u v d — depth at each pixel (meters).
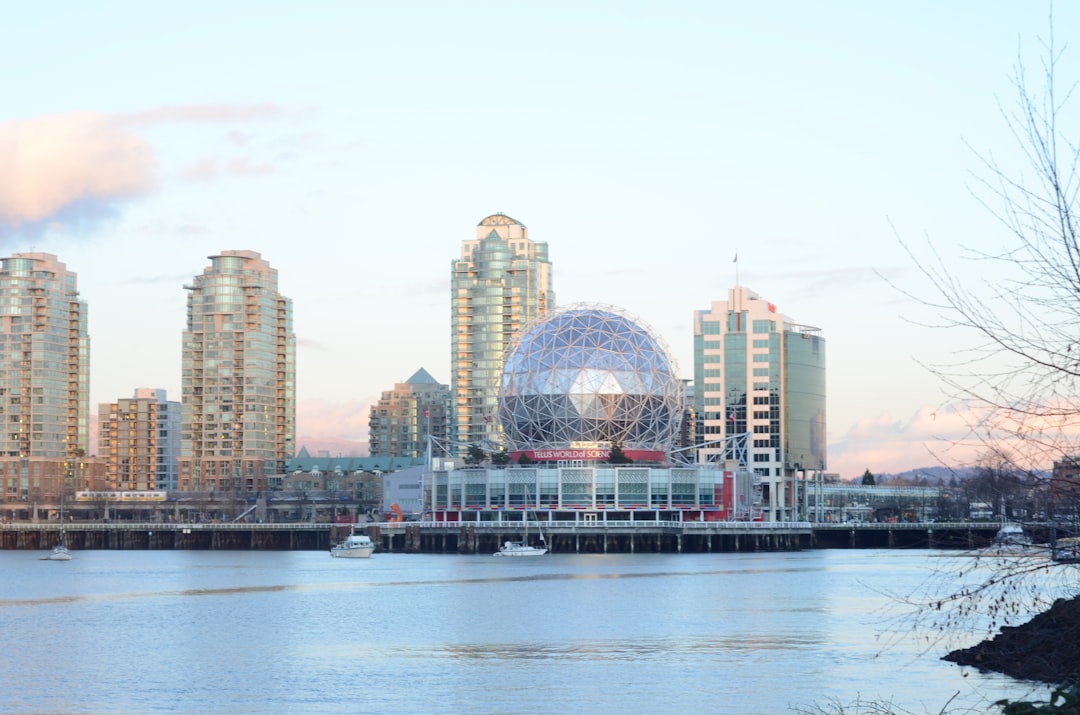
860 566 184.25
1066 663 40.59
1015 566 31.89
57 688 73.44
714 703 66.06
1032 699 60.53
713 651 85.56
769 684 71.38
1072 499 29.00
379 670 79.12
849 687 69.38
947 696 64.31
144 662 83.81
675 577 161.50
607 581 155.12
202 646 92.25
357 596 136.62
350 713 64.81
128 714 65.25
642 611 114.00
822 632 95.19
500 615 112.25
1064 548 30.05
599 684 72.62
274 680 75.56
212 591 146.62
